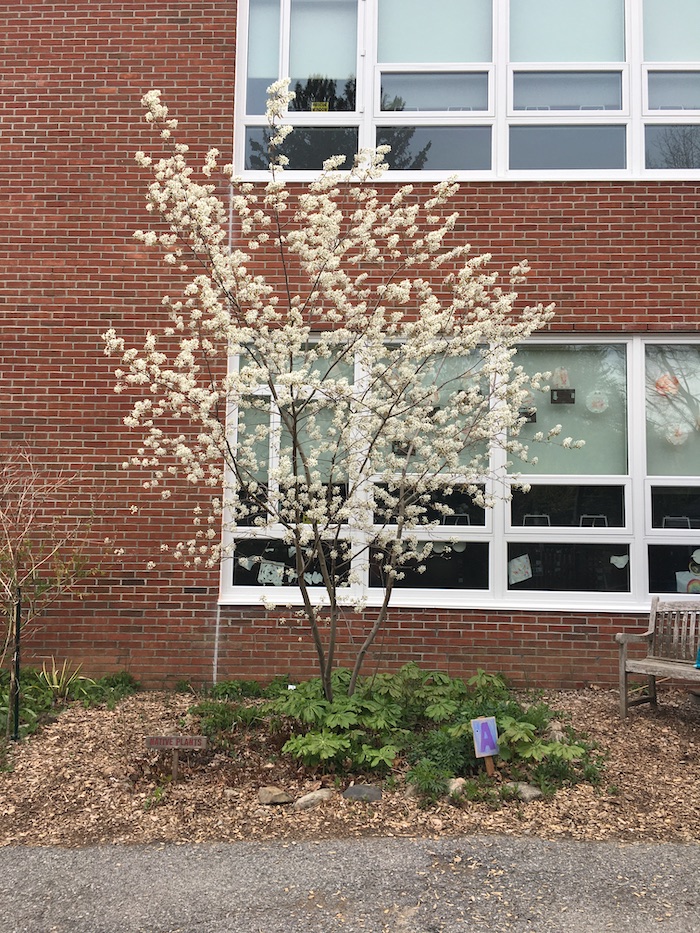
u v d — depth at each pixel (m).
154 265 7.21
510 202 7.21
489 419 5.56
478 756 4.75
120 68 7.41
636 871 3.81
